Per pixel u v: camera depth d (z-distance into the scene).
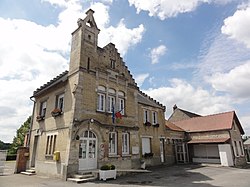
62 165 12.83
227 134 22.61
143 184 10.89
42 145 15.98
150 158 20.09
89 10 16.77
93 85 15.14
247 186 10.30
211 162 23.47
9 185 10.65
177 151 24.06
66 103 14.59
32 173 15.44
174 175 14.29
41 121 17.27
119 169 14.91
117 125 15.95
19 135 36.31
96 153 14.23
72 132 13.01
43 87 19.06
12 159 31.59
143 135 20.14
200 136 24.73
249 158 30.33
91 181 11.73
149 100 23.14
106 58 16.98
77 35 15.99
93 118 14.45
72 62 15.52
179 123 29.27
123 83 17.66
